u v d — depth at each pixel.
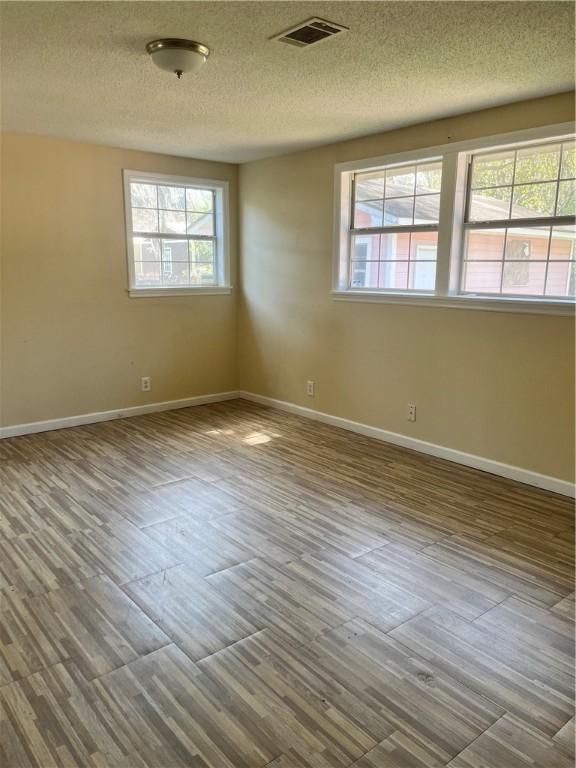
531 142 3.43
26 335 4.67
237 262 5.94
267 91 3.23
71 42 2.53
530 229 3.56
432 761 1.64
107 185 4.90
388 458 4.23
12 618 2.29
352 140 4.50
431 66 2.80
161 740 1.71
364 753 1.67
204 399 5.91
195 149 4.94
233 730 1.74
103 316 5.07
